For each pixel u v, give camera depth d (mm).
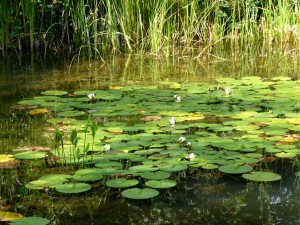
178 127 3617
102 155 3105
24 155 3107
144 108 4125
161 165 2906
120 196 2617
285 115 3846
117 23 7590
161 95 4531
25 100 4457
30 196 2617
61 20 7535
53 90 4887
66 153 3180
